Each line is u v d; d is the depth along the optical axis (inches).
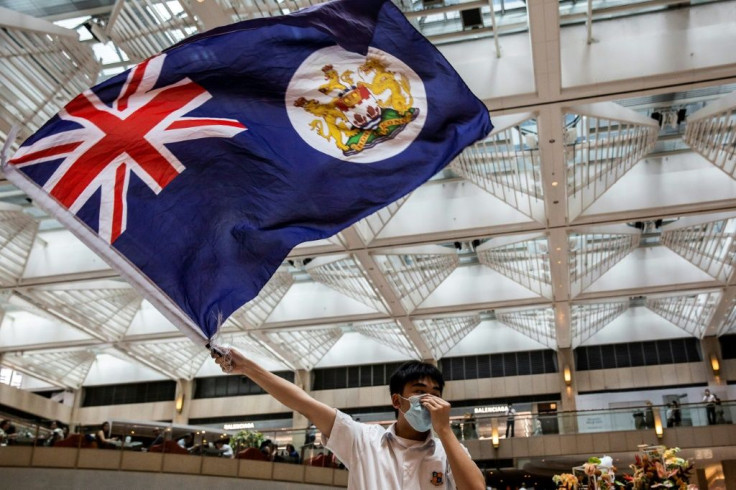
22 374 1556.3
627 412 1007.0
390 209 923.4
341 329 1382.9
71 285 1083.3
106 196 135.6
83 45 669.3
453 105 157.9
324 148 149.9
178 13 639.1
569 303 1175.0
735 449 980.6
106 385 1553.9
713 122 778.8
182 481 788.6
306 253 991.6
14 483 735.1
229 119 146.9
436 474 109.3
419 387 114.8
